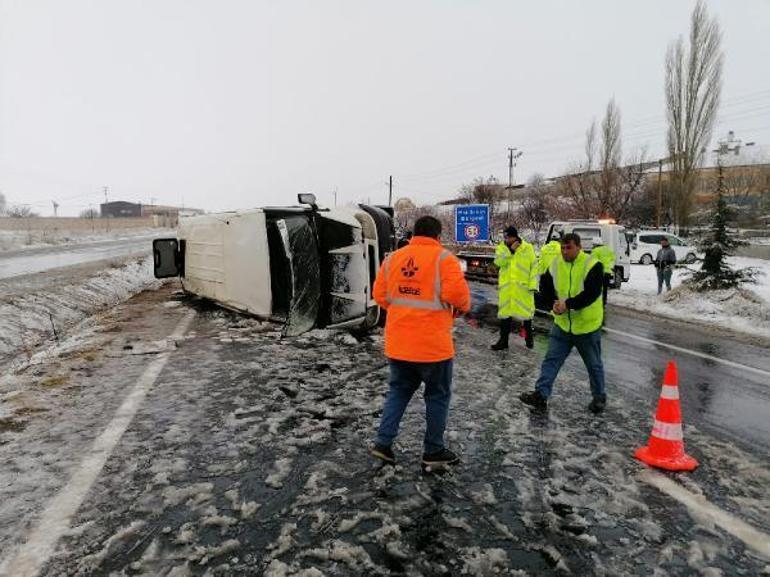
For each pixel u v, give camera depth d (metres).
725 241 13.02
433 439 3.91
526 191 56.00
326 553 2.91
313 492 3.55
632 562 2.89
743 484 3.77
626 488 3.68
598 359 5.15
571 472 3.89
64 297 13.14
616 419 4.99
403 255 3.88
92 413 4.95
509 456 4.14
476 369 6.71
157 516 3.24
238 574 2.73
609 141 38.62
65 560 2.82
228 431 4.56
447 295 3.68
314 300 8.00
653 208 39.88
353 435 4.51
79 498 3.43
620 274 16.44
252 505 3.37
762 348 8.48
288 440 4.38
